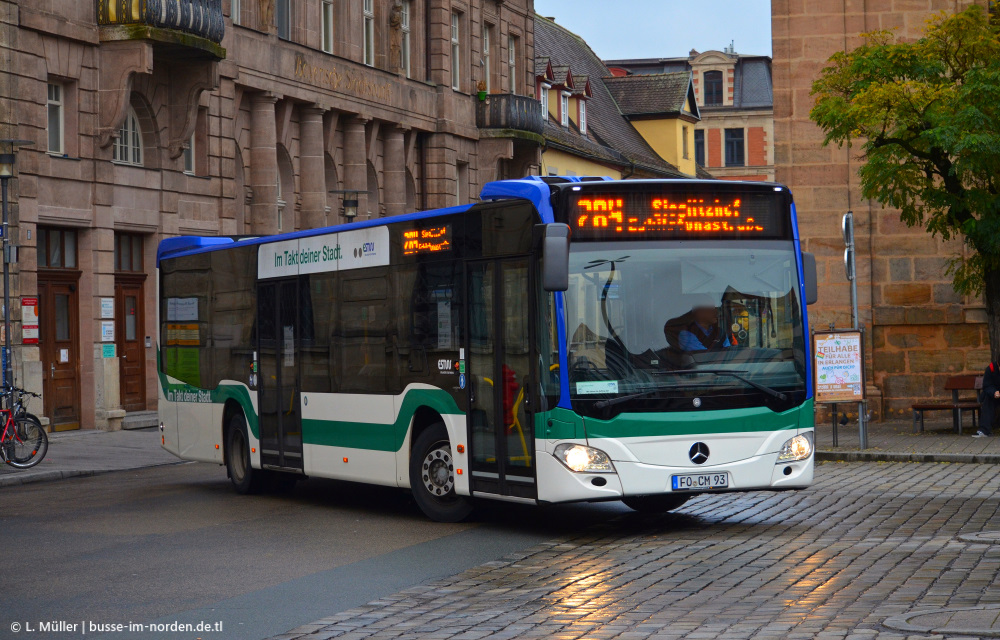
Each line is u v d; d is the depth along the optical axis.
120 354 29.34
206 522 14.18
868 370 26.81
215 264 17.84
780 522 12.85
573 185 12.14
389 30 40.88
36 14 25.97
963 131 20.94
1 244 24.88
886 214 26.72
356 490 17.50
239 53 32.84
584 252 12.11
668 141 72.69
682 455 12.12
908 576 9.41
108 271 28.20
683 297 12.31
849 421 26.62
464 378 13.15
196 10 29.00
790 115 27.16
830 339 20.50
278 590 9.93
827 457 19.97
